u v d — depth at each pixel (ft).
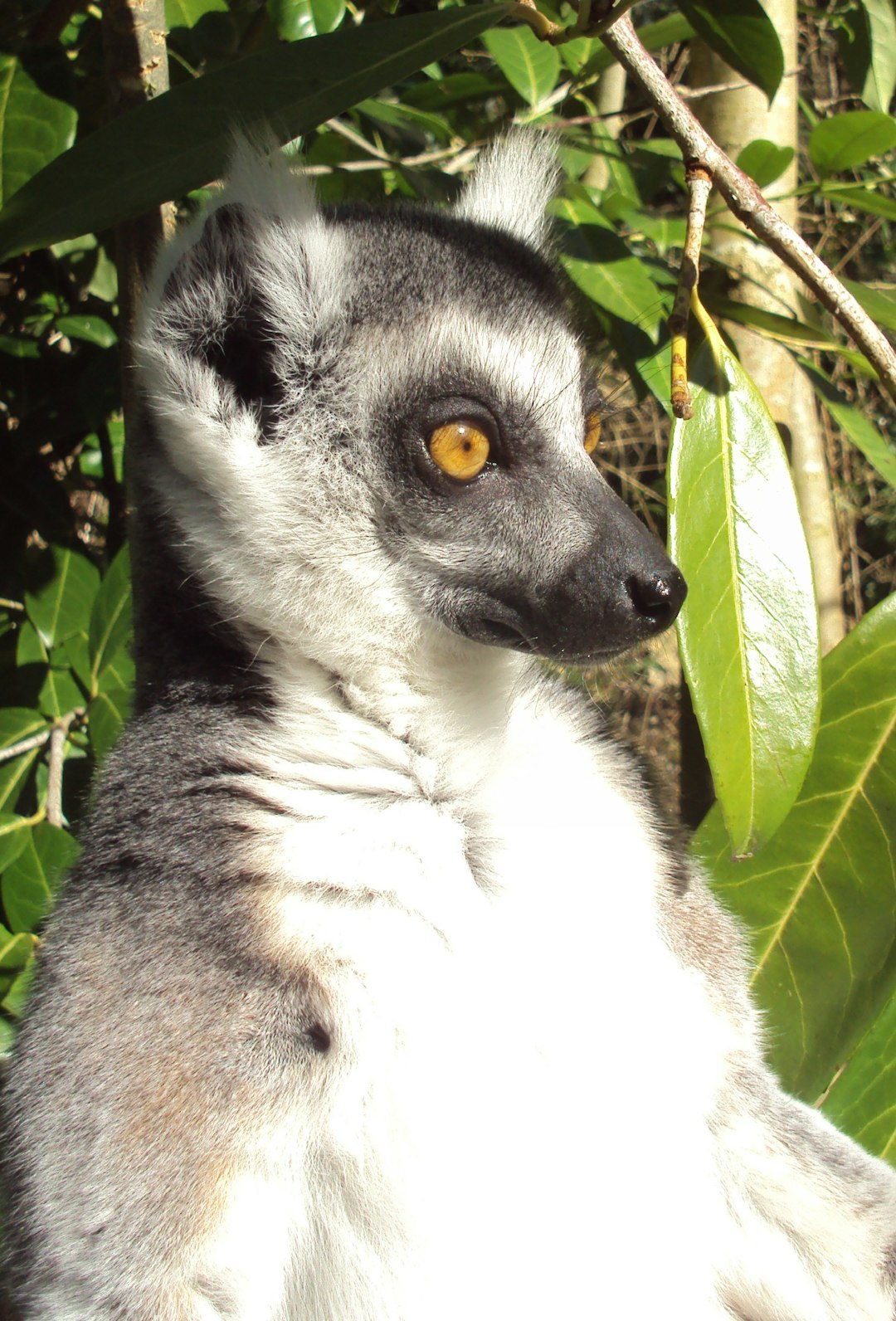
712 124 1.87
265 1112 1.45
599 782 1.60
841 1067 1.65
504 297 1.61
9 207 1.55
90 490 2.17
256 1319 1.44
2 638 2.04
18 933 1.78
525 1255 1.49
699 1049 1.57
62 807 1.94
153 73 1.71
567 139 1.88
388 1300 1.48
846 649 1.61
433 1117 1.48
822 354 3.54
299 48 1.56
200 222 1.62
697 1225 1.55
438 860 1.54
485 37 1.90
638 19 3.33
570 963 1.54
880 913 1.58
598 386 1.69
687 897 1.60
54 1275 1.44
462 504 1.57
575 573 1.55
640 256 1.80
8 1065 1.52
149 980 1.46
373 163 1.89
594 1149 1.51
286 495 1.57
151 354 1.58
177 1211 1.43
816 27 3.36
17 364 2.06
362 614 1.57
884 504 4.06
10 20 1.94
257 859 1.50
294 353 1.59
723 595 1.52
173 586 1.58
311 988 1.47
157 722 1.55
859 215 3.84
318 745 1.56
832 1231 1.56
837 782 1.60
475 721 1.58
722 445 1.52
